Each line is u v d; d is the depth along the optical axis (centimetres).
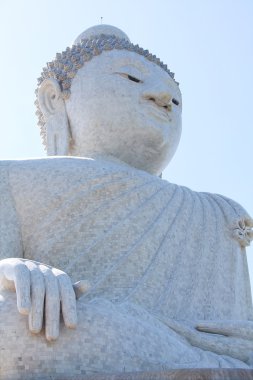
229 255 1479
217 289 1412
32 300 995
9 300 1037
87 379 893
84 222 1365
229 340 1245
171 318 1290
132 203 1410
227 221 1512
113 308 1127
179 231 1423
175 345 1118
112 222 1375
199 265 1409
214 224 1489
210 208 1518
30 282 1011
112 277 1305
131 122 1566
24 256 1366
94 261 1325
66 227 1360
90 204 1386
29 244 1366
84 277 1309
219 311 1391
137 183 1437
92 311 1046
